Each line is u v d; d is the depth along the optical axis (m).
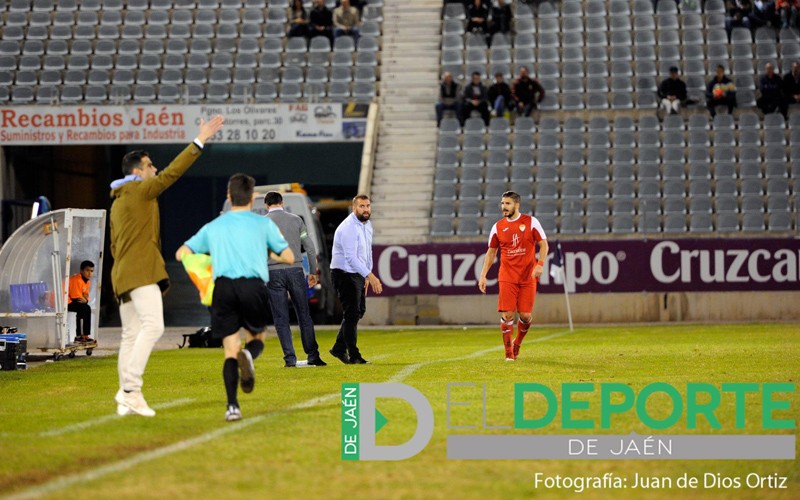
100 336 55.47
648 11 82.56
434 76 77.81
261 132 69.69
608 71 77.75
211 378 30.84
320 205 81.81
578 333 52.62
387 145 72.38
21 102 75.00
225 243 20.95
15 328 39.03
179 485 14.90
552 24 81.69
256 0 84.12
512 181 69.69
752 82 76.50
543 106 74.69
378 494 14.45
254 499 14.09
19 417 21.97
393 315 62.50
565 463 16.75
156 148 83.19
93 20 82.50
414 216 68.06
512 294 34.03
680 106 73.94
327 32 80.31
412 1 83.88
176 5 84.00
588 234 62.88
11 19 82.56
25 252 40.12
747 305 62.09
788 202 67.62
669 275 62.09
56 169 76.88
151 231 22.20
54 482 15.10
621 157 71.06
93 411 22.86
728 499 14.55
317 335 53.94
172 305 76.62
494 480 15.46
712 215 67.00
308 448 17.75
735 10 80.69
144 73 77.50
